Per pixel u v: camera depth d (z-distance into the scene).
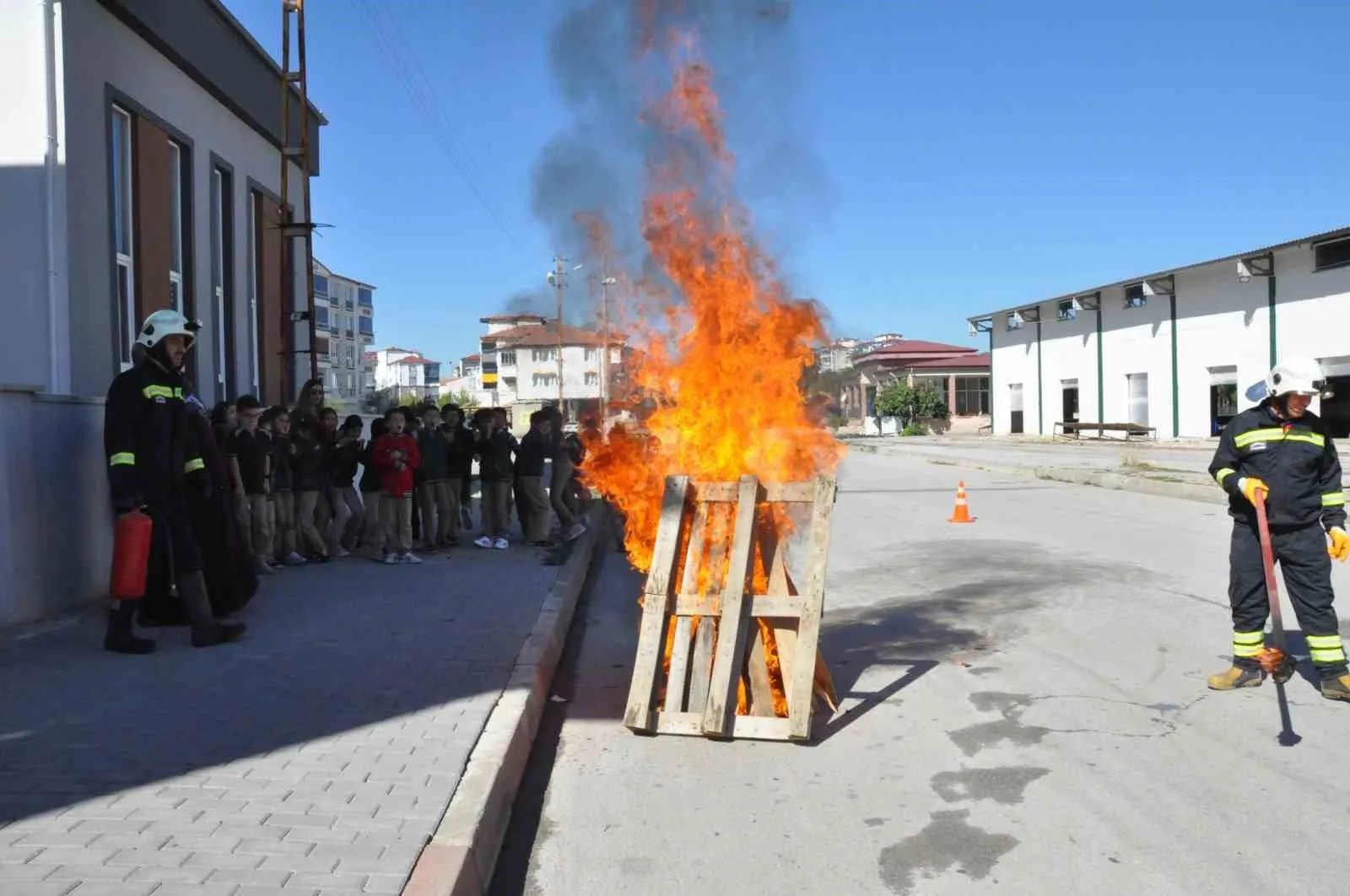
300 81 14.55
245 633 7.14
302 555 10.58
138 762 4.58
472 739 4.93
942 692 6.31
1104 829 4.32
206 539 7.27
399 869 3.54
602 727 5.84
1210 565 10.59
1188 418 38.12
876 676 6.71
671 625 5.95
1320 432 5.89
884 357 65.12
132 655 6.50
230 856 3.62
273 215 15.72
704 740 5.58
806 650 5.50
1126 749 5.25
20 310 9.20
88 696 5.58
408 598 8.49
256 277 15.13
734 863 4.10
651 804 4.72
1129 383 41.72
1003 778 4.91
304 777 4.41
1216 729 5.50
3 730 5.02
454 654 6.59
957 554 11.63
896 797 4.72
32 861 3.55
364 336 102.94
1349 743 5.24
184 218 12.53
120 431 6.45
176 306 12.48
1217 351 36.44
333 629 7.30
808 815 4.55
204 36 12.52
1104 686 6.34
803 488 5.68
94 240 9.97
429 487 11.20
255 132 15.02
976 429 59.00
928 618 8.37
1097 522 14.41
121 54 10.62
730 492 5.77
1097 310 43.75
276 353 15.80
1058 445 38.81
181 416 6.83
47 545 7.46
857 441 47.28
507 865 4.12
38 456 7.35
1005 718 5.79
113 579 6.31
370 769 4.53
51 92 9.26
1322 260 31.70
